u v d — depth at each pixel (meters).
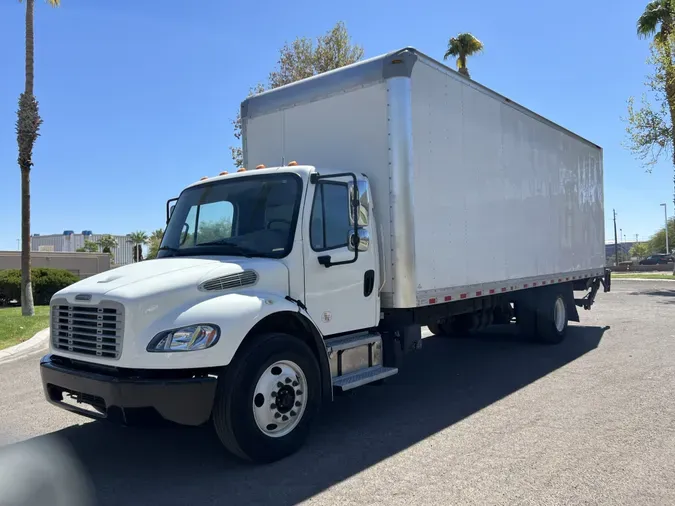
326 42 22.28
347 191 5.57
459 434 5.13
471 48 27.78
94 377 4.20
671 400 6.07
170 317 4.19
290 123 6.76
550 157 9.62
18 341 12.26
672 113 21.58
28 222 17.34
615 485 3.94
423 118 6.17
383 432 5.25
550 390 6.65
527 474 4.16
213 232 5.56
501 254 7.86
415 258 5.93
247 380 4.31
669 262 57.16
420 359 8.90
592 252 11.62
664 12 23.75
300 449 4.80
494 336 11.15
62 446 5.07
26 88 17.81
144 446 5.04
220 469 4.43
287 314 4.78
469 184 7.07
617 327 11.91
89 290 4.49
